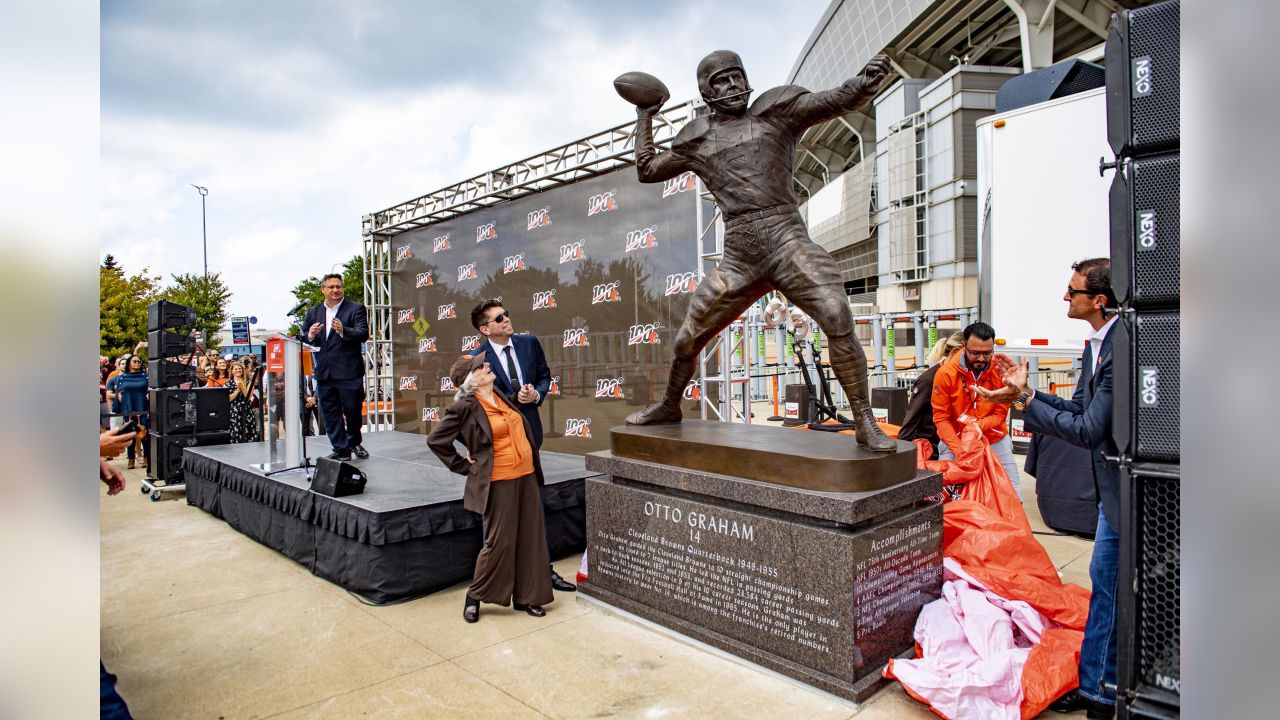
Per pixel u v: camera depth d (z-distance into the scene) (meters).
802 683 2.96
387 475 5.38
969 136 20.69
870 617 2.90
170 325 8.01
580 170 6.82
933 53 25.02
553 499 4.87
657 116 5.98
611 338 6.63
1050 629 3.00
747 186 3.46
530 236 7.46
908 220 23.03
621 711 2.82
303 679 3.18
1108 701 2.54
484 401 3.80
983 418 4.46
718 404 6.00
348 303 6.24
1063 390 10.11
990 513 3.62
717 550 3.34
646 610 3.69
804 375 6.66
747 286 3.59
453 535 4.41
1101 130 5.69
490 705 2.91
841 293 3.28
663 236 6.17
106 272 21.75
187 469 6.94
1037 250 6.06
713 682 3.04
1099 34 19.36
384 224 9.73
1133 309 1.69
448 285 8.68
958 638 2.98
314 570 4.70
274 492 5.16
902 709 2.77
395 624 3.80
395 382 9.77
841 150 37.16
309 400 9.24
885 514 3.09
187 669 3.31
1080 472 5.08
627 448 3.95
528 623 3.77
